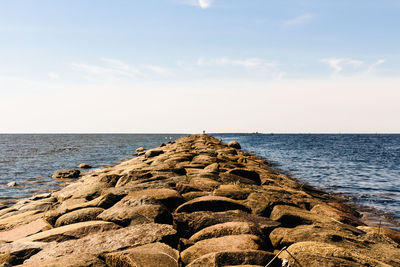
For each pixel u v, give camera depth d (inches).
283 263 131.4
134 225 214.4
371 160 1194.6
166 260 155.4
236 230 193.6
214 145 1115.3
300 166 948.0
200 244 172.6
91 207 283.4
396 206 434.6
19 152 1665.8
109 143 2960.1
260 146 2245.3
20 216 310.0
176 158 606.9
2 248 195.3
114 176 412.5
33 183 689.0
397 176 763.4
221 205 264.5
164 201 282.4
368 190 566.6
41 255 175.2
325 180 681.0
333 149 1905.8
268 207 265.6
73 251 174.6
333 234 189.3
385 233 242.2
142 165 552.7
